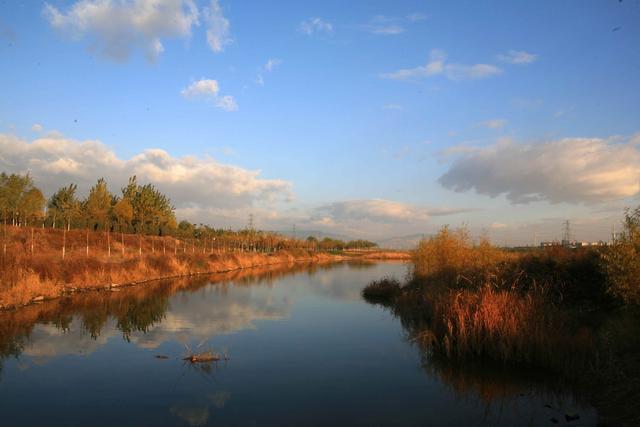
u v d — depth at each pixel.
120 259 37.38
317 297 29.31
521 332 13.02
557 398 10.55
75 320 19.12
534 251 24.11
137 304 23.62
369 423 9.25
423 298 21.55
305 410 9.89
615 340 12.27
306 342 16.31
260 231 98.81
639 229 14.45
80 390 10.97
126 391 10.94
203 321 19.84
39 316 19.67
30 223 42.16
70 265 28.66
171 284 33.28
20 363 13.10
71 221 47.97
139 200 62.31
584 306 17.81
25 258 26.14
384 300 28.34
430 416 9.62
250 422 9.22
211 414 9.60
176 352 14.59
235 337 16.92
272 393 10.96
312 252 93.62
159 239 55.69
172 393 10.84
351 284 38.28
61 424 8.98
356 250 129.88
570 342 12.27
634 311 13.86
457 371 12.53
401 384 11.70
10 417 9.31
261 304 25.36
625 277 13.98
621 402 9.43
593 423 9.06
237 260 54.72
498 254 25.09
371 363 13.57
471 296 16.06
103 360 13.51
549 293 18.42
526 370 12.48
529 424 9.16
